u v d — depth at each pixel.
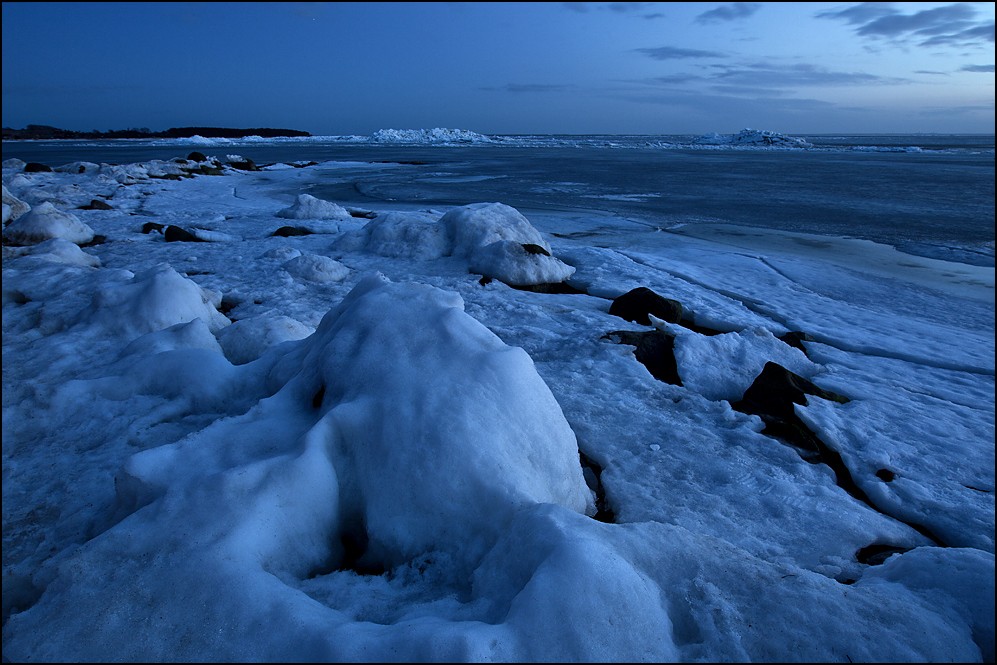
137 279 6.73
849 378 5.80
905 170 40.38
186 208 17.55
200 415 3.95
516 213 11.43
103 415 3.96
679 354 6.02
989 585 2.27
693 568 2.28
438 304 3.56
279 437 3.11
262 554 2.37
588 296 8.72
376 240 11.20
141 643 1.97
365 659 1.82
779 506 3.51
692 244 13.21
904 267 11.07
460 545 2.52
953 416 4.96
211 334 5.19
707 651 1.98
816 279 10.07
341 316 3.79
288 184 26.55
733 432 4.45
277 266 9.80
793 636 2.02
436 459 2.62
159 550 2.30
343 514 2.77
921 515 3.62
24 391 4.13
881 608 2.14
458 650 1.77
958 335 7.18
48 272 7.96
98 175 23.98
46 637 2.02
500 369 3.00
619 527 2.41
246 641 1.94
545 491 2.86
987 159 60.69
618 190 25.27
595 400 4.95
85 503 3.11
